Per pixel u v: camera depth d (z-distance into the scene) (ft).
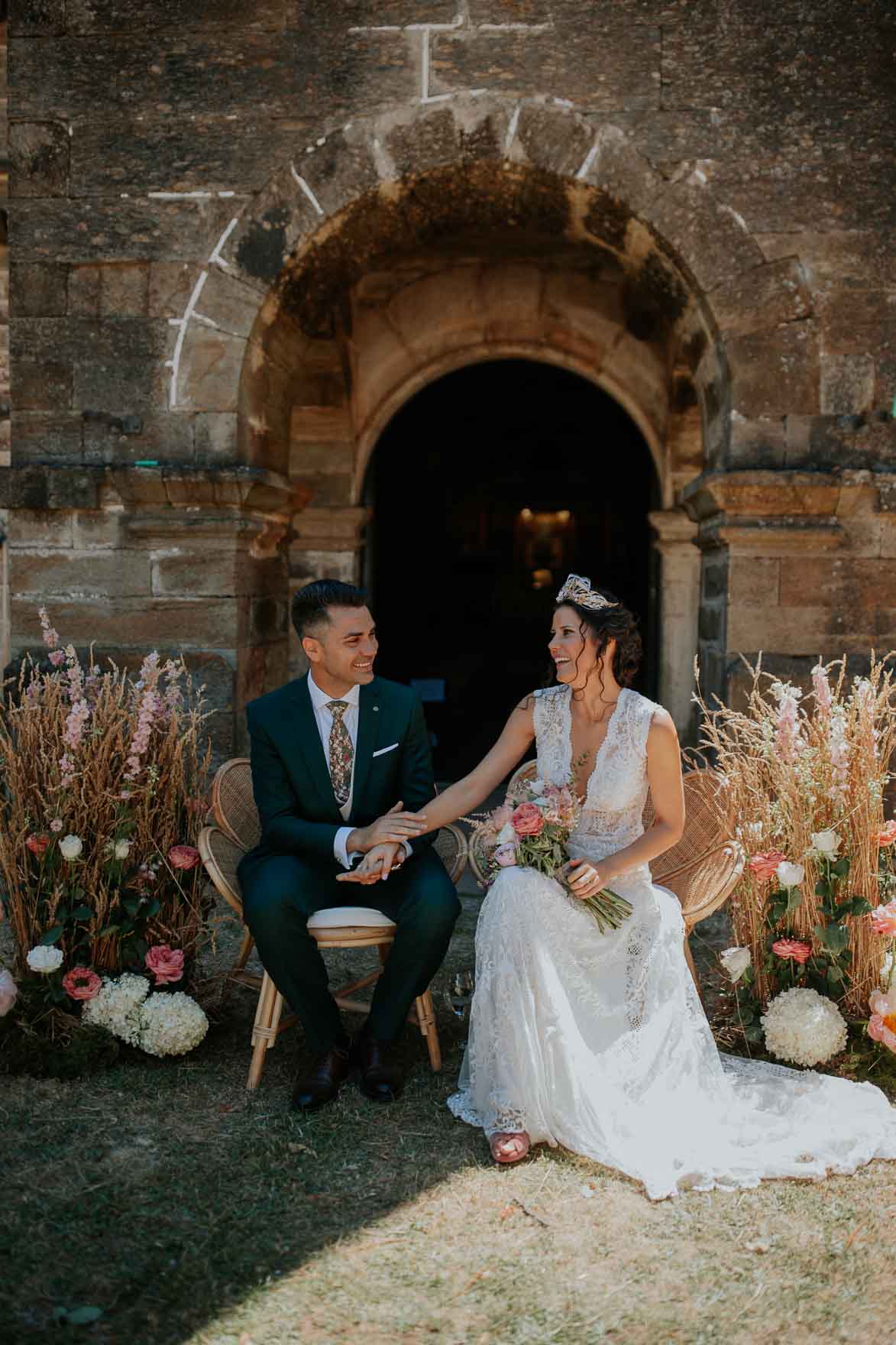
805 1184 7.60
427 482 41.16
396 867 9.50
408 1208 7.23
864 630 14.15
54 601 14.79
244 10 14.24
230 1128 8.28
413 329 21.42
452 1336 5.99
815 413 14.08
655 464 22.18
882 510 13.89
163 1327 6.03
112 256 14.47
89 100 14.42
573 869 8.41
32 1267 6.50
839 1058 9.07
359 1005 9.87
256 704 9.82
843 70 13.93
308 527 21.35
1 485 14.55
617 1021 8.54
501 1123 7.95
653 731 8.87
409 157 14.26
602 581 41.78
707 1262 6.68
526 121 14.12
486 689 39.19
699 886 9.70
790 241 14.05
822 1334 6.01
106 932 9.53
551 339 21.47
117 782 9.74
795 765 9.61
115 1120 8.38
